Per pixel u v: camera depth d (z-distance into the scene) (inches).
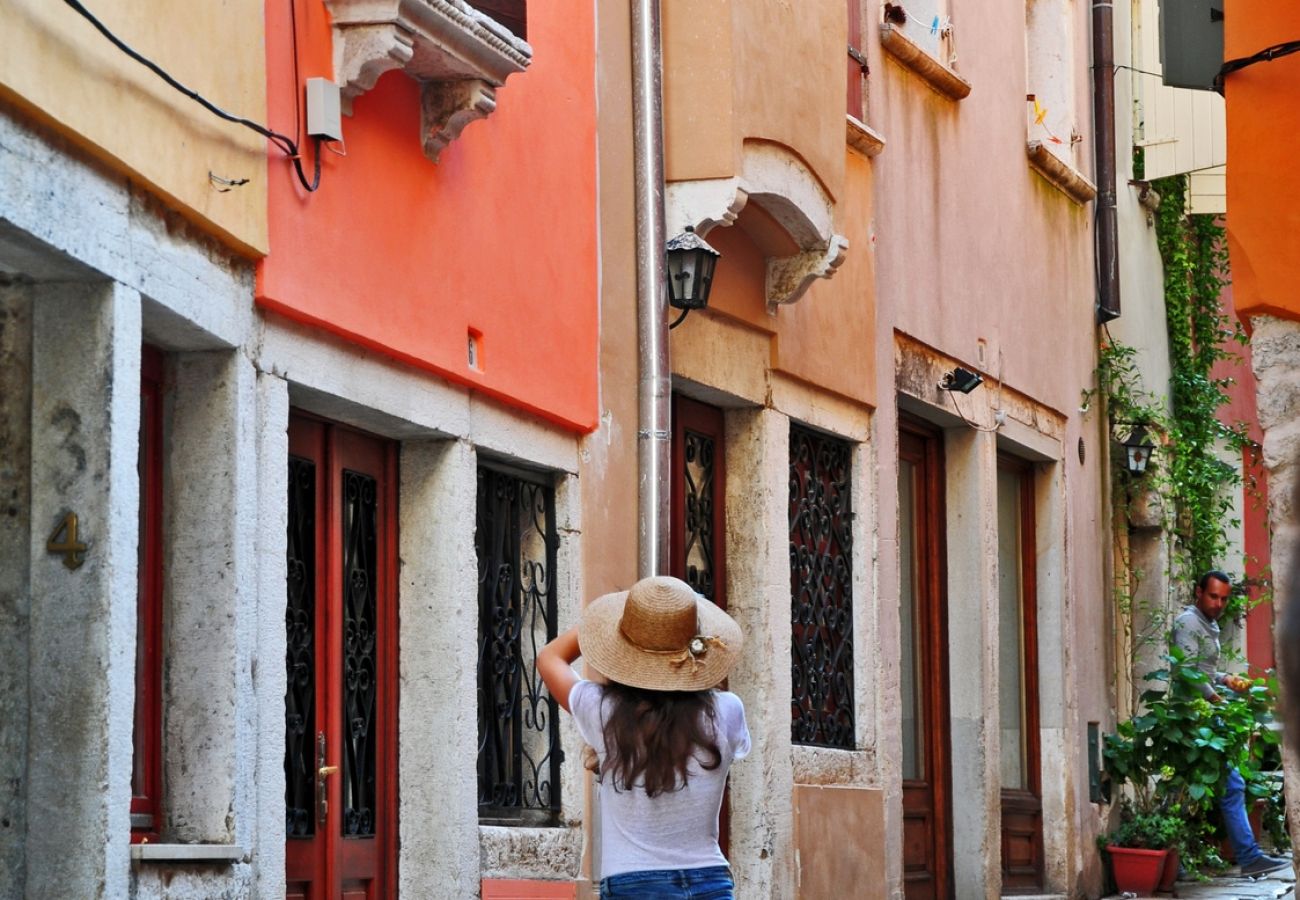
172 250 255.3
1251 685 668.1
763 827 444.8
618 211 406.3
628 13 414.9
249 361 277.4
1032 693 645.3
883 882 503.2
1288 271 334.0
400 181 320.2
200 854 255.6
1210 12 379.2
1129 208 736.3
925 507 581.6
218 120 265.7
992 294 602.2
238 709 270.8
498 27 324.8
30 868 236.4
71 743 236.5
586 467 387.9
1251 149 339.6
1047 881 632.4
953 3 583.2
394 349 314.8
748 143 422.3
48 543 239.0
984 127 602.9
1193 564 760.3
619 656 237.3
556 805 377.7
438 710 333.7
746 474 459.2
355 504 328.2
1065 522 655.1
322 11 298.7
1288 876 658.2
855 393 502.0
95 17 231.3
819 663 491.2
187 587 272.7
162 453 274.5
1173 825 651.5
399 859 332.8
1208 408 781.3
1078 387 678.5
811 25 452.1
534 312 366.3
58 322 240.7
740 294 444.8
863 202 511.5
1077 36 696.4
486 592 361.4
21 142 218.1
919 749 569.0
